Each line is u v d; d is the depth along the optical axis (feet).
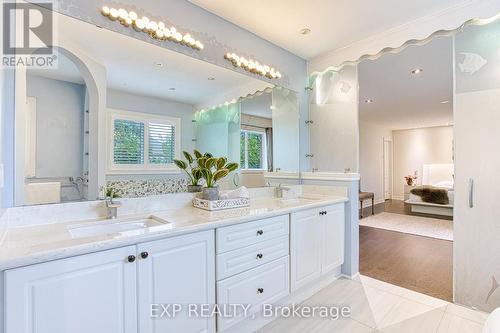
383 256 10.91
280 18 7.24
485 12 6.33
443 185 22.02
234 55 7.57
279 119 9.21
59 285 3.49
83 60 5.23
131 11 5.60
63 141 5.07
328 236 8.16
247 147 8.36
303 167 10.12
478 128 6.73
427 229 15.17
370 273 9.25
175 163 6.70
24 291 3.25
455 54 7.04
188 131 6.94
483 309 6.69
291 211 6.82
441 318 6.50
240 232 5.64
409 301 7.32
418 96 15.25
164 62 6.31
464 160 6.95
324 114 9.82
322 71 9.70
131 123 6.00
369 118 22.25
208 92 7.23
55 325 3.46
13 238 3.92
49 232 4.26
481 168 6.70
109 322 3.91
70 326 3.57
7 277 3.14
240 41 7.73
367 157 25.13
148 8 5.83
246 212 6.13
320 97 9.93
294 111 9.73
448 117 21.65
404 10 6.88
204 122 7.25
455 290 7.14
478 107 6.73
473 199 6.82
